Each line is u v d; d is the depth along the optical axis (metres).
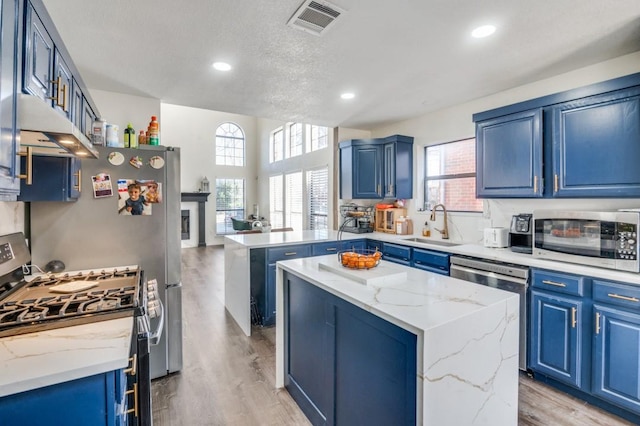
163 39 2.18
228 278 3.91
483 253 2.78
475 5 1.81
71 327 1.25
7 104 0.94
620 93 2.16
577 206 2.67
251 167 10.58
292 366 2.20
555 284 2.25
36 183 1.75
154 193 2.35
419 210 4.20
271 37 2.16
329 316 1.76
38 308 1.36
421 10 1.86
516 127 2.77
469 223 3.62
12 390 0.89
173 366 2.48
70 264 2.12
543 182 2.61
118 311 1.35
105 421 1.01
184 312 3.88
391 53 2.39
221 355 2.80
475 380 1.37
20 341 1.13
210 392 2.25
